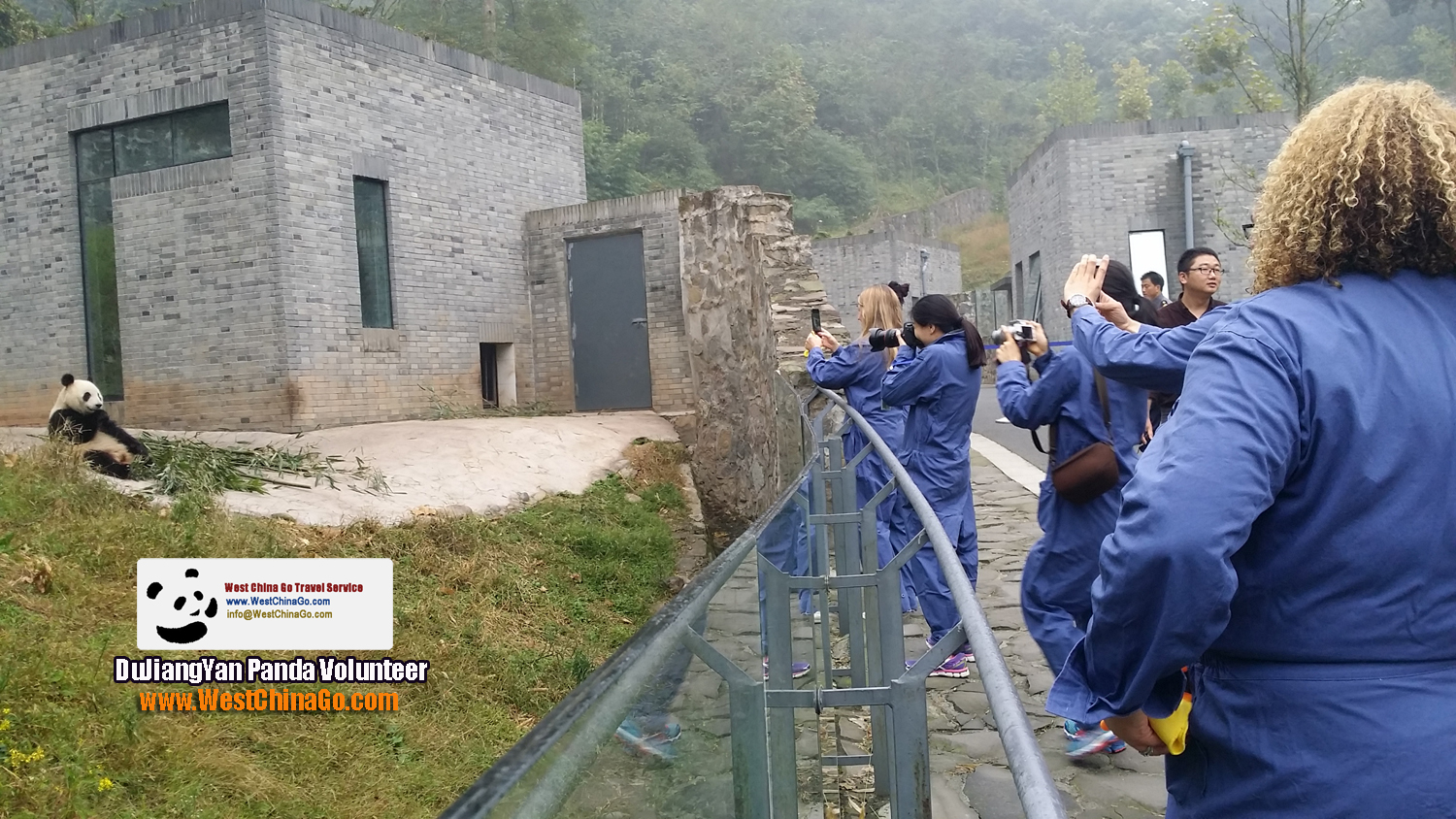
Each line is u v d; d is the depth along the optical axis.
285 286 11.31
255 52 11.30
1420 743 1.36
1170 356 2.62
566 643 6.83
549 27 31.20
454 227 13.71
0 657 4.25
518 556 7.93
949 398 4.84
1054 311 23.02
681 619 1.33
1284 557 1.46
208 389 11.71
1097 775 3.77
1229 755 1.52
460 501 8.57
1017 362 3.87
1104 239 22.00
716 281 10.62
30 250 12.87
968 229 61.03
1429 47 47.41
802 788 2.30
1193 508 1.36
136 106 12.00
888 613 2.69
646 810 1.13
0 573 5.06
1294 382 1.46
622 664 1.11
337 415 11.87
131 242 12.11
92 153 12.51
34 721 3.94
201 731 4.37
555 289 14.75
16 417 13.07
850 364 6.00
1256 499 1.38
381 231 12.81
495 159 14.41
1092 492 3.55
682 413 13.62
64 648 4.55
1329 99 1.71
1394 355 1.46
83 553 5.55
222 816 3.90
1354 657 1.42
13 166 12.89
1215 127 21.69
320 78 11.84
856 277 35.91
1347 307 1.52
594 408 14.64
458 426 11.29
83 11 23.83
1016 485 9.78
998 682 1.35
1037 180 24.39
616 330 14.51
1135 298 3.94
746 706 1.82
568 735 0.91
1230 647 1.53
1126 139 21.89
